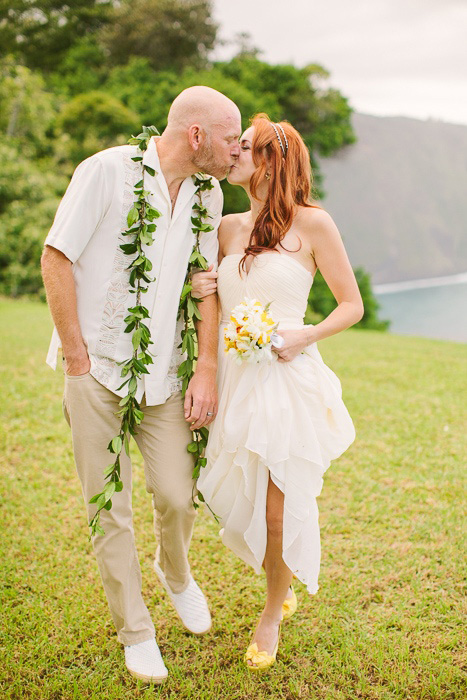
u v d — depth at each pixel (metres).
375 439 4.71
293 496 2.24
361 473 4.03
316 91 33.75
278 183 2.26
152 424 2.36
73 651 2.41
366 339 11.51
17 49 33.03
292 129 2.31
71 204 2.10
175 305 2.29
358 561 3.02
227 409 2.31
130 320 2.17
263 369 2.28
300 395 2.30
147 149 2.19
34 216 17.16
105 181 2.11
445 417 5.35
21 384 5.75
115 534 2.28
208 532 3.28
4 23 33.00
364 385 6.54
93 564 2.96
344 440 2.37
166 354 2.29
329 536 3.25
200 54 35.97
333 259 2.29
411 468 4.14
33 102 22.36
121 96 25.95
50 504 3.51
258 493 2.28
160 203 2.19
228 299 2.41
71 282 2.13
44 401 5.29
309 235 2.30
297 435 2.26
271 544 2.33
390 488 3.81
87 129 23.11
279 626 2.47
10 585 2.78
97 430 2.24
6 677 2.25
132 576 2.33
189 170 2.21
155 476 2.36
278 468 2.22
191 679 2.29
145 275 2.18
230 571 2.95
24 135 22.52
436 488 3.83
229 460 2.33
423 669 2.32
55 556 3.01
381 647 2.43
